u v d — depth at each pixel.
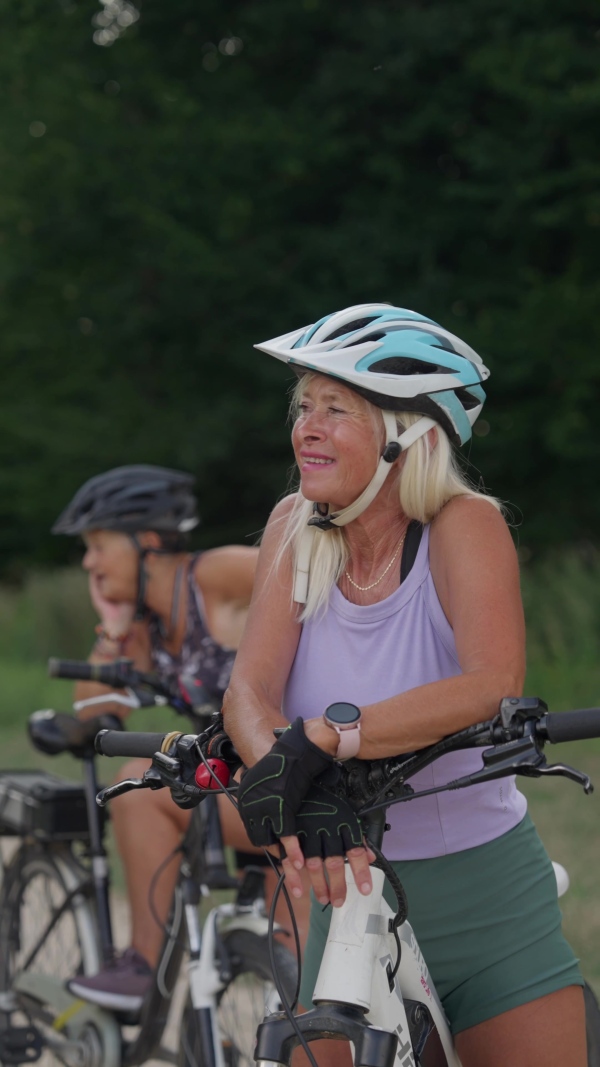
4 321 29.36
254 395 29.48
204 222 27.77
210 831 4.53
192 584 5.22
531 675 15.55
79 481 28.64
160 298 28.30
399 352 3.02
